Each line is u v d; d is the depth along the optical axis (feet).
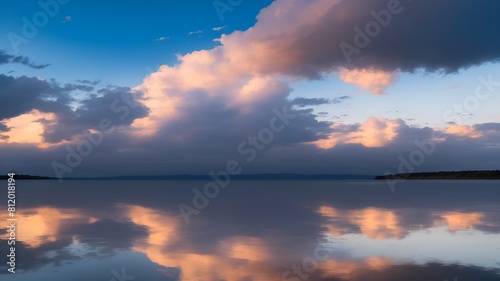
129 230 49.55
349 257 34.04
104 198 116.47
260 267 30.89
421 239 42.37
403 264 31.55
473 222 55.16
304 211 72.79
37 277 28.12
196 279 27.86
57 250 37.27
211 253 35.88
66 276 28.43
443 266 30.76
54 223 56.13
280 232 47.55
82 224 55.26
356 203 92.07
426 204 87.04
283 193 145.89
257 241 41.73
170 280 27.55
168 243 40.81
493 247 37.99
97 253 36.04
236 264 31.83
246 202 97.50
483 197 110.01
